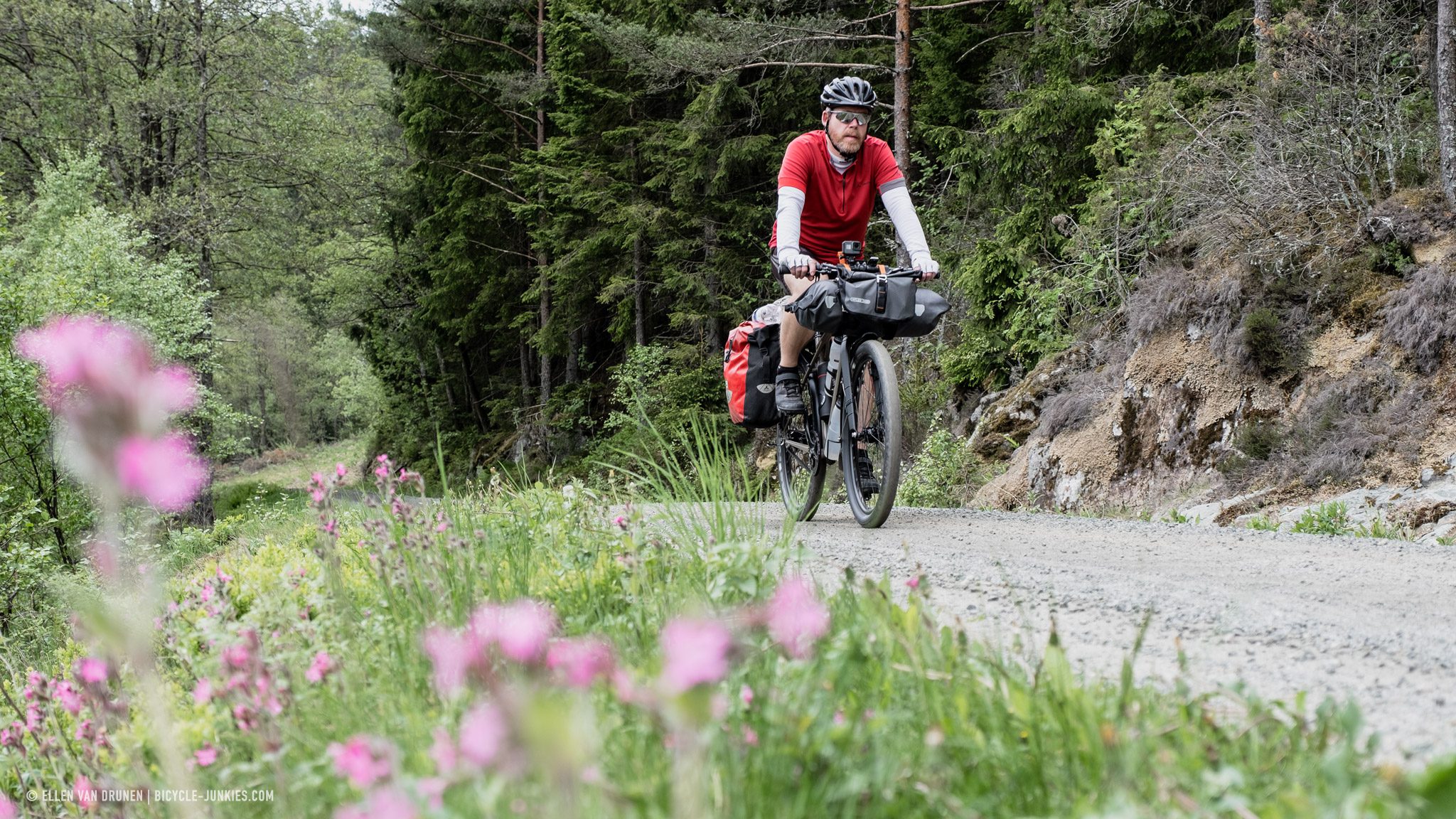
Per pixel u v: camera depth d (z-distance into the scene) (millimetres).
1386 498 7547
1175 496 9438
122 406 865
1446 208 8703
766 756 1731
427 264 30281
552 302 25516
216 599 3377
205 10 23859
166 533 14578
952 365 13641
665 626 2818
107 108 23516
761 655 2105
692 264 20438
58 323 867
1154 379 9906
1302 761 1879
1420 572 4273
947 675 2141
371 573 3762
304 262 27969
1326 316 8938
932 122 16812
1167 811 1637
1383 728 2387
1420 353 8125
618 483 5004
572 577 3590
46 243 19031
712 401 19359
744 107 18984
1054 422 11023
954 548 4805
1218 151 10125
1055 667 2111
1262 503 8359
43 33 23219
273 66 24562
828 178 5477
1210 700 2490
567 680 1521
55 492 13734
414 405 34125
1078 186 13141
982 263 13383
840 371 5484
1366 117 9633
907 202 5496
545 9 26000
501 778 1537
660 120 20688
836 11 18156
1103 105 12914
